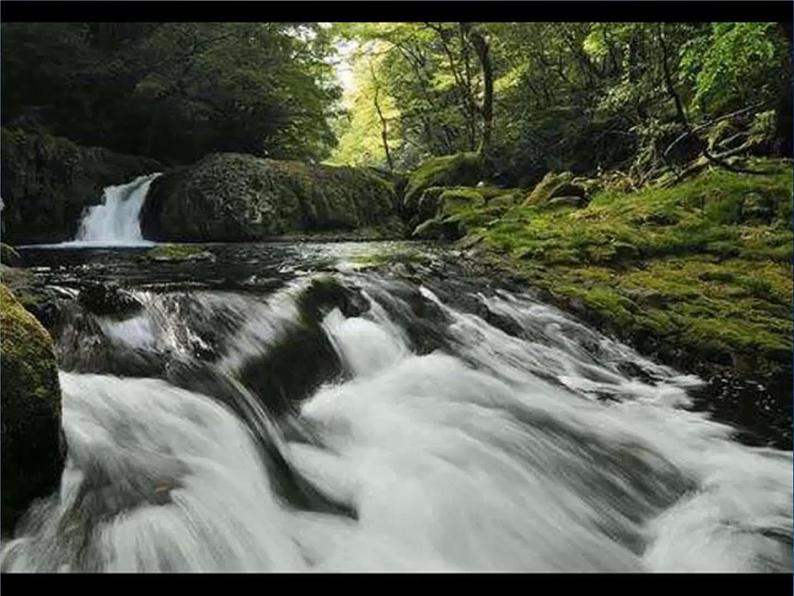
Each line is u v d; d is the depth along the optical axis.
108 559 3.18
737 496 4.35
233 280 6.79
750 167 10.23
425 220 14.21
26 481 3.24
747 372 5.99
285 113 18.36
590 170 15.48
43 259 9.43
